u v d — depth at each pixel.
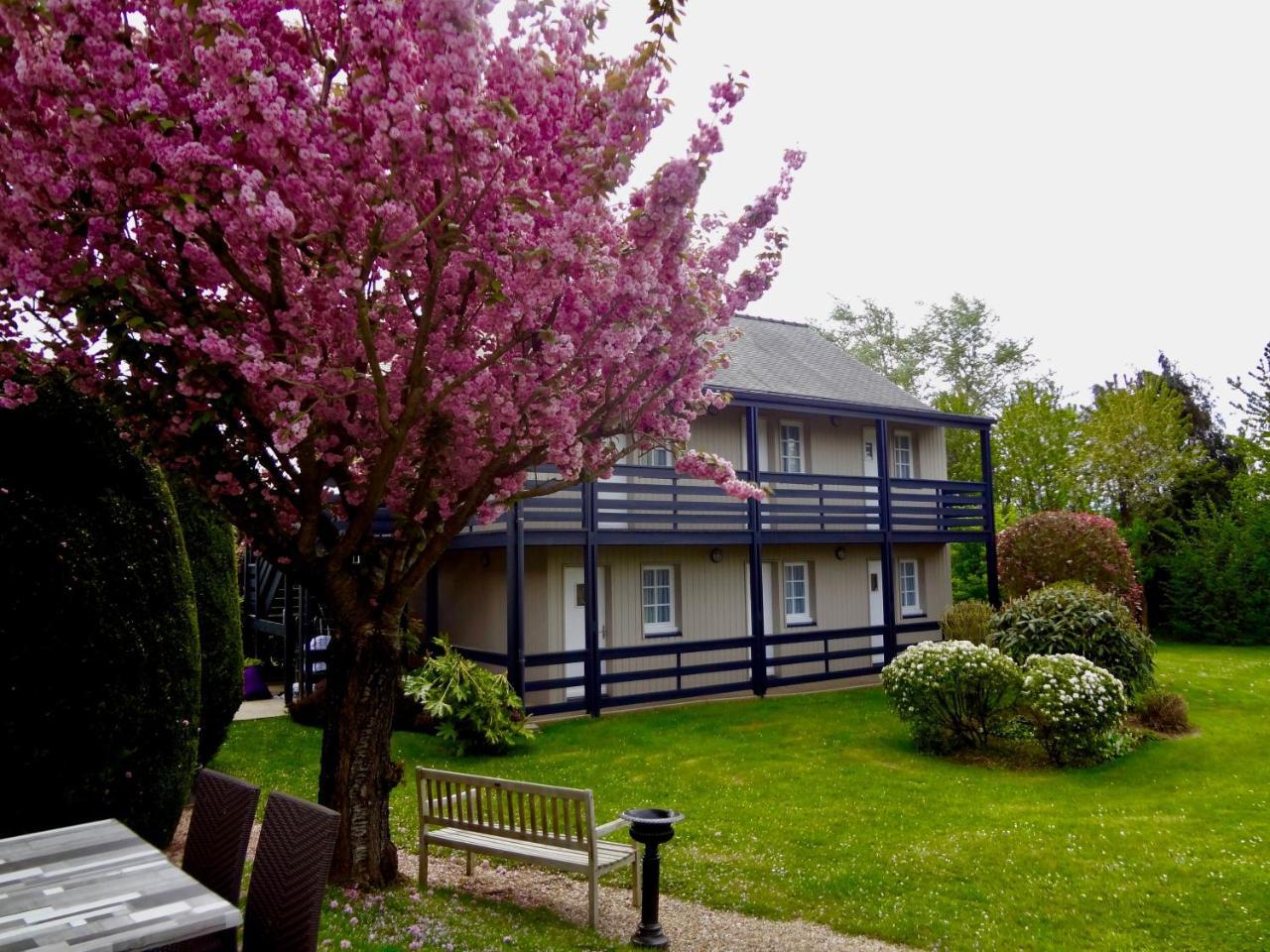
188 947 2.80
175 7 3.55
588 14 4.17
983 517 17.47
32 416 5.43
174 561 5.88
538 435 4.84
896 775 9.08
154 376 4.20
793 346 19.11
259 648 19.38
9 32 3.30
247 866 5.94
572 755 10.06
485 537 12.60
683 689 13.38
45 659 4.86
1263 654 19.22
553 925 5.19
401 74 3.52
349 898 4.85
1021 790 8.46
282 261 4.41
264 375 3.93
